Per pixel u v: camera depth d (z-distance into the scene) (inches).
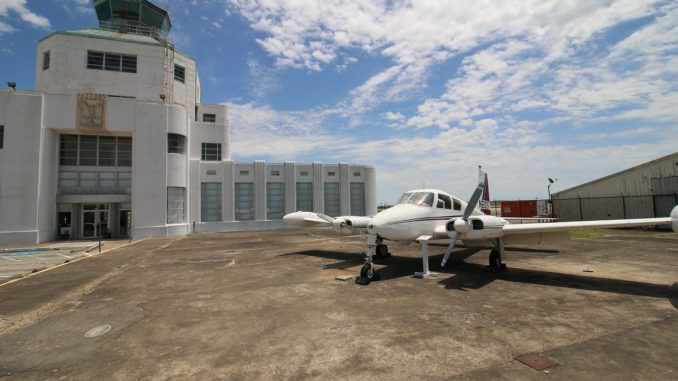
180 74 1065.5
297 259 449.7
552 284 293.3
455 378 132.6
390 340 171.5
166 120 862.5
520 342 167.6
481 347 161.8
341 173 1138.7
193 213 944.9
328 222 434.3
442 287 285.0
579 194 1089.4
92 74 919.0
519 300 243.1
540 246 562.9
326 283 303.9
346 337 176.2
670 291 266.5
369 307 228.7
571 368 139.9
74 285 313.9
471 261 419.5
